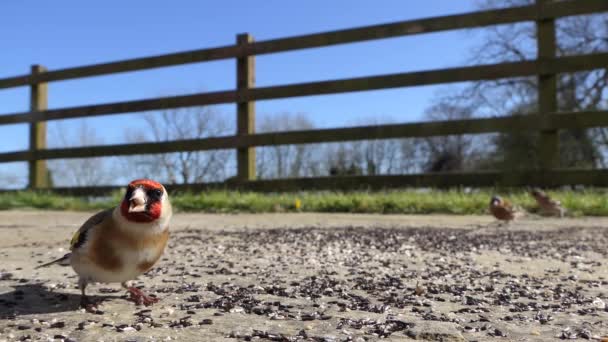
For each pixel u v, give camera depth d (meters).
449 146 12.25
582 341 1.46
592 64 4.93
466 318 1.70
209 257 2.85
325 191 5.66
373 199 5.15
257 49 5.94
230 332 1.50
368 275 2.40
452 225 4.22
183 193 6.16
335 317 1.69
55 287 2.08
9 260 2.73
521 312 1.78
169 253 2.99
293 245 3.30
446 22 5.31
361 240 3.53
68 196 6.60
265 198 5.40
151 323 1.59
